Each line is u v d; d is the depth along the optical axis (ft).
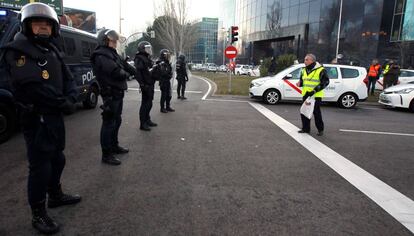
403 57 86.33
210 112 33.50
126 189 13.30
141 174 15.02
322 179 15.06
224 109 35.99
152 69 23.89
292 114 33.65
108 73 15.55
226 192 13.28
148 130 23.95
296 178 15.08
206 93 52.80
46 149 9.79
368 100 47.65
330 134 24.73
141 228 10.38
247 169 16.12
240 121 28.86
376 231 10.59
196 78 100.99
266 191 13.51
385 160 18.29
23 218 10.82
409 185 14.61
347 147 20.93
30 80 8.96
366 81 41.16
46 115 9.73
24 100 9.36
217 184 14.10
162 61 31.35
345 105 41.32
